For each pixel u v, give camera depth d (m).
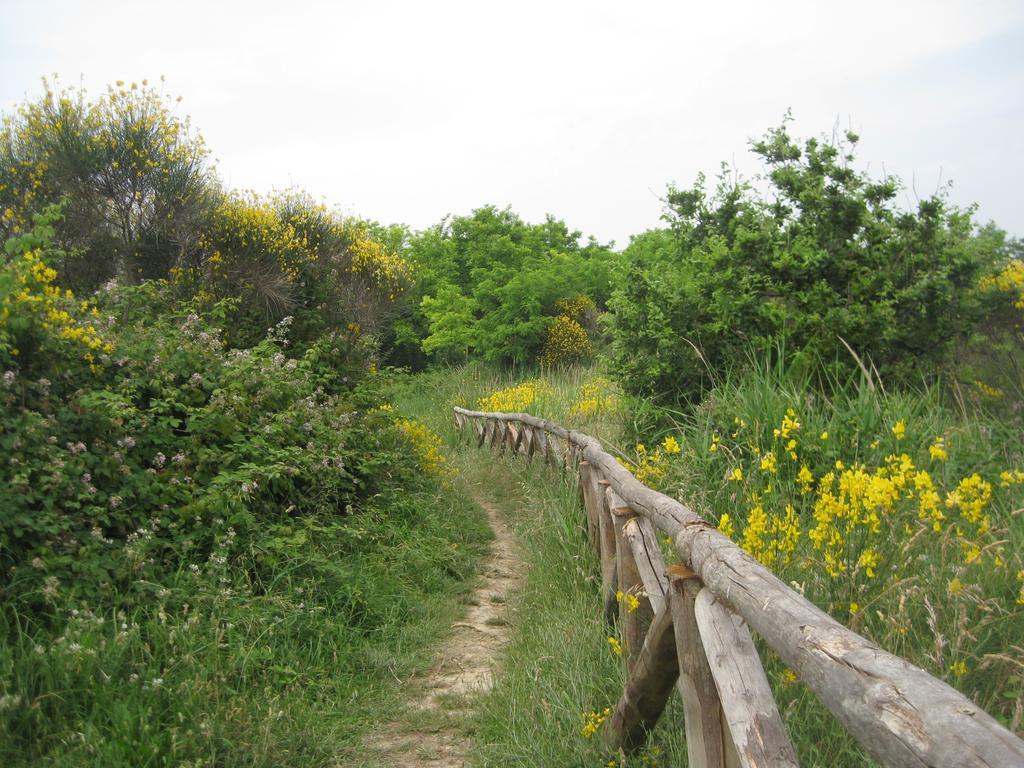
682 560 2.72
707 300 7.65
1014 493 4.57
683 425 7.19
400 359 28.06
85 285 9.87
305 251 12.16
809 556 3.55
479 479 10.58
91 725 3.08
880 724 1.29
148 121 10.23
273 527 5.32
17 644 3.40
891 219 7.77
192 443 5.48
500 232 27.95
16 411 4.54
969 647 2.85
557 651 4.08
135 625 3.64
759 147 8.22
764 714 1.87
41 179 9.65
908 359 7.04
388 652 4.50
